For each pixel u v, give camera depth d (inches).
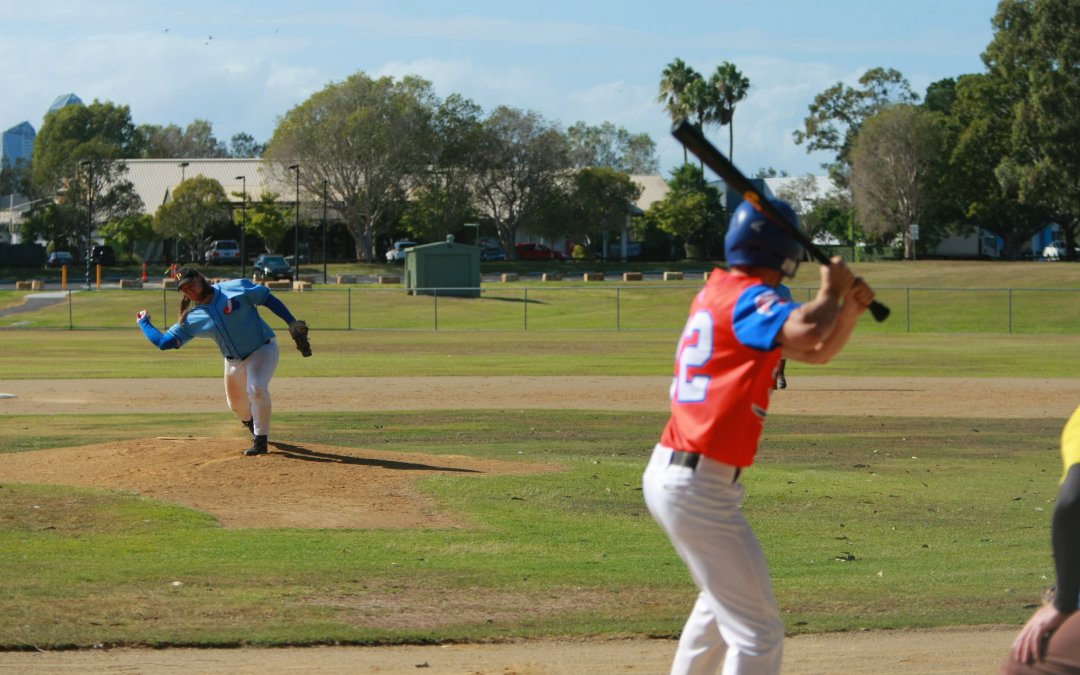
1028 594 378.3
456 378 1194.0
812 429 831.1
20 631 313.9
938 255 4534.9
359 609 348.8
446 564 411.8
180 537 437.1
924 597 374.0
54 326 2085.4
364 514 490.0
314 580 381.7
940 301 2374.5
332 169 3811.5
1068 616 167.9
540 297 2650.1
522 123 4013.3
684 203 4141.2
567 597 369.1
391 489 534.0
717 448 197.8
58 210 3932.1
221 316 552.4
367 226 3932.1
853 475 634.2
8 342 1712.6
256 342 565.9
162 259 4087.1
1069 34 3447.3
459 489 538.9
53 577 373.1
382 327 2135.8
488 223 4259.4
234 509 489.7
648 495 206.5
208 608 343.6
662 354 1525.6
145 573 382.3
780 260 203.5
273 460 569.6
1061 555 164.6
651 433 804.0
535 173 4018.2
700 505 198.8
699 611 217.0
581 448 731.4
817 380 1192.8
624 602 364.2
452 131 3941.9
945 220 4252.0
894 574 410.6
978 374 1256.2
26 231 3988.7
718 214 4308.6
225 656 301.4
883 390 1095.0
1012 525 510.3
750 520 514.3
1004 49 3641.7
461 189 3988.7
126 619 329.7
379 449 699.4
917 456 711.1
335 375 1219.2
